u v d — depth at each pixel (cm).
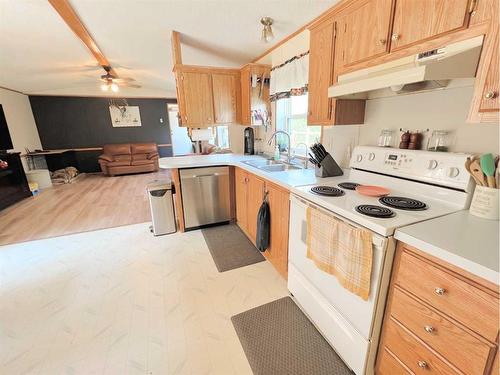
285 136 300
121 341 150
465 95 121
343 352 132
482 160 105
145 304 181
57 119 666
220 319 166
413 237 91
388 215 109
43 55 377
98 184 566
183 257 244
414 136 143
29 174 524
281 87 274
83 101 682
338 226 121
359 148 173
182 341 149
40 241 282
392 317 107
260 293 191
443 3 101
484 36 90
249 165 258
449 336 85
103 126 714
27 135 603
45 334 155
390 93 158
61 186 550
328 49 168
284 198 182
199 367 134
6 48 329
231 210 321
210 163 291
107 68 493
